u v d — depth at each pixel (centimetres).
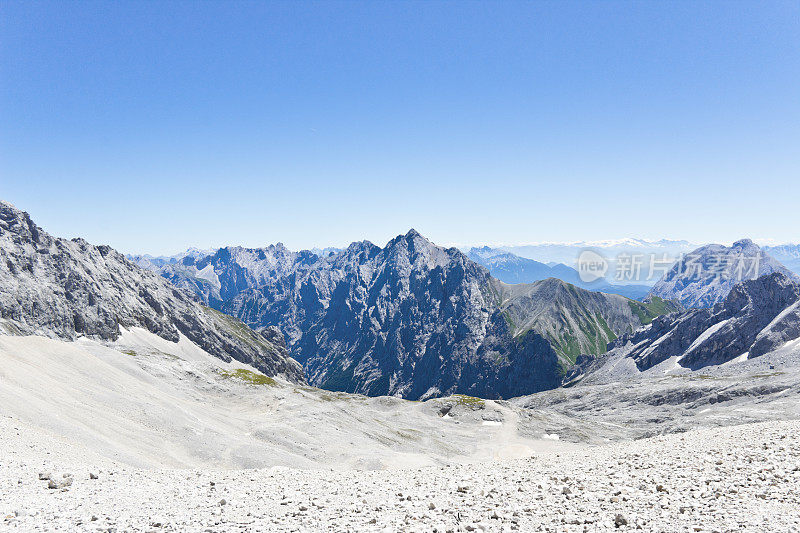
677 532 1307
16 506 1662
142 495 1995
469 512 1622
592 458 2906
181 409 11106
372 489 2156
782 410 15625
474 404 18888
